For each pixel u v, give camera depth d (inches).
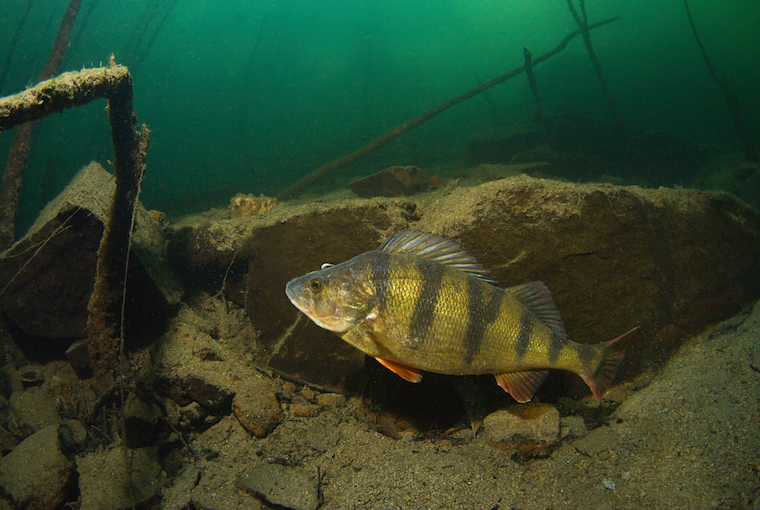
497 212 17.5
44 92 13.0
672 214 18.9
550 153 55.1
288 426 18.0
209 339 20.5
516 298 13.6
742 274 19.7
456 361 12.7
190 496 14.9
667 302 18.5
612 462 13.8
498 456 15.0
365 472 15.4
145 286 20.6
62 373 23.0
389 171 41.5
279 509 14.1
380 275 12.3
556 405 17.5
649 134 58.8
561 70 193.8
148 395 18.1
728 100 51.8
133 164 17.9
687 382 15.6
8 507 15.4
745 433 13.0
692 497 12.0
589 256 17.7
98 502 14.9
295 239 20.4
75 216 20.7
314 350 20.1
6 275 21.1
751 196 44.2
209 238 23.2
